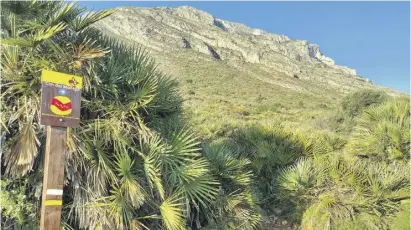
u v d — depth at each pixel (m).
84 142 4.49
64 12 4.48
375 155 8.50
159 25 112.75
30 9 4.73
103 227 4.42
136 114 5.14
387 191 6.99
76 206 4.45
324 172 7.53
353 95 22.25
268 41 136.62
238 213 6.00
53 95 3.71
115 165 4.70
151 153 4.89
